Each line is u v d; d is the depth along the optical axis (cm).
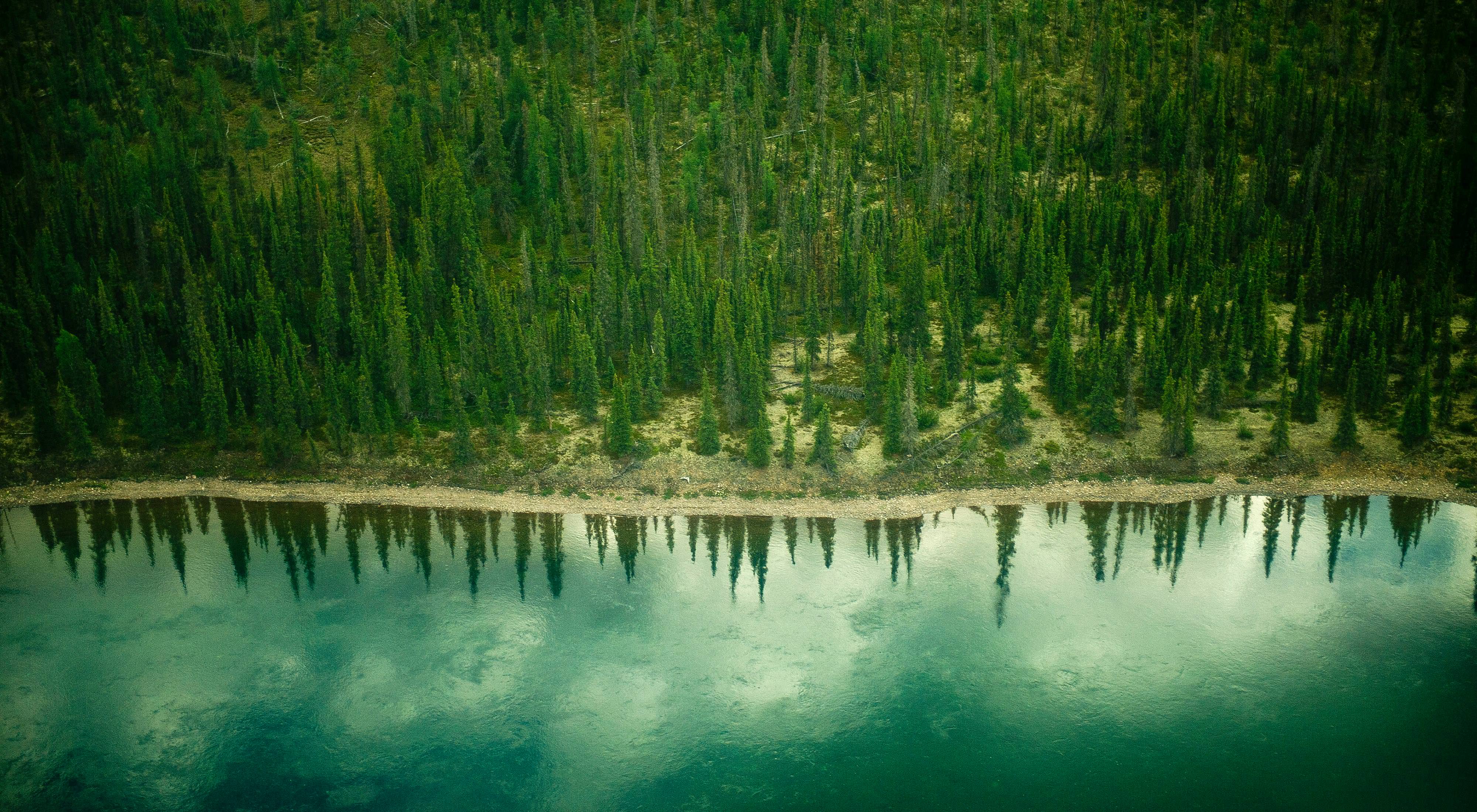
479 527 10862
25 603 9438
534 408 12150
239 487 11531
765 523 10825
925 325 13088
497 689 8306
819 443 11431
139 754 7575
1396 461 11256
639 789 7288
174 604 9456
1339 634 8794
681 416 12488
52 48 19975
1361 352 12306
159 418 11844
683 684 8375
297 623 9169
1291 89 17762
